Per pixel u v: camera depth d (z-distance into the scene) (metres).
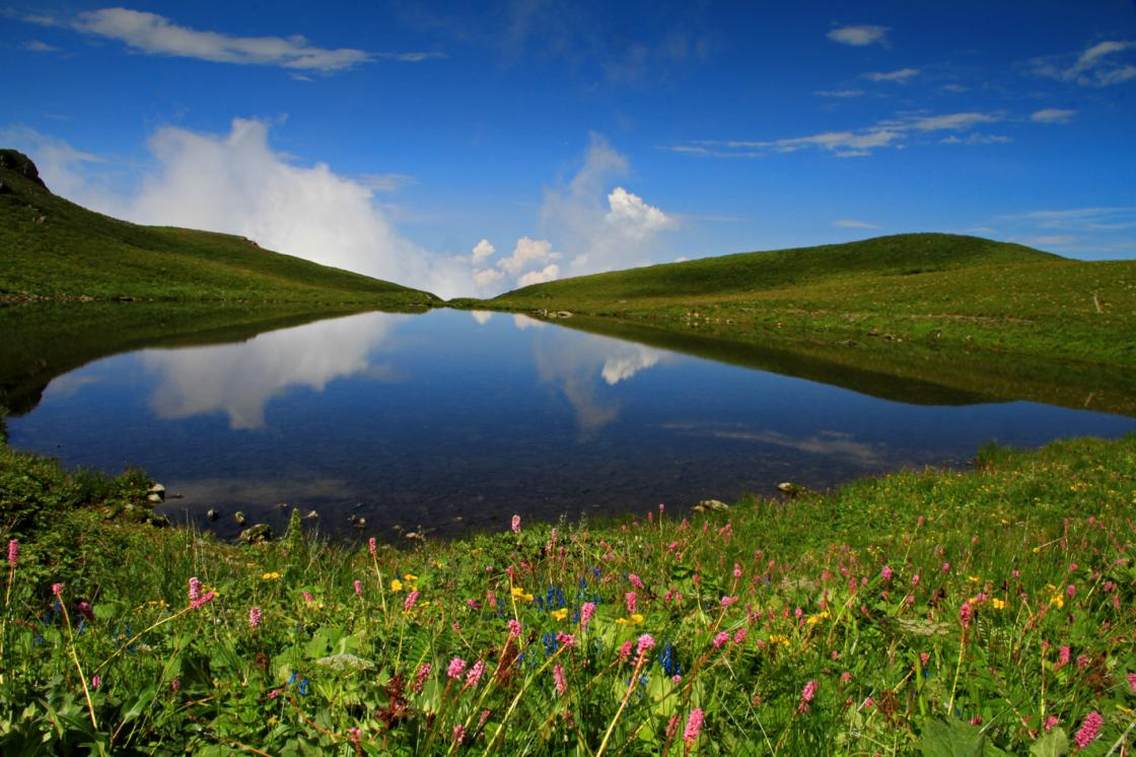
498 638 3.97
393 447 19.80
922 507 14.30
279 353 40.03
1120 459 18.30
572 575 6.62
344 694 3.10
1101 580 6.65
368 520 14.09
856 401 29.84
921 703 3.30
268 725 2.96
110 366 32.16
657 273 140.75
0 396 24.70
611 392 30.78
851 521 13.56
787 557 10.20
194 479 16.30
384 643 3.82
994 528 11.92
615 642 3.72
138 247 107.00
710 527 12.23
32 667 3.37
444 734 2.68
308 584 6.73
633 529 12.33
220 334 48.84
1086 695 3.75
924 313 61.44
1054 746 2.83
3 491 10.98
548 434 22.19
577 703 2.98
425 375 34.31
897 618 5.13
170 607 5.47
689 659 3.74
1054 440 22.25
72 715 2.76
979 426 25.83
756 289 118.06
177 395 26.16
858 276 119.12
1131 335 44.94
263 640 4.04
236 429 21.30
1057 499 14.52
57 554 8.64
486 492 16.08
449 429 22.33
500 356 43.72
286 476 16.75
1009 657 4.16
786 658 3.97
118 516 12.70
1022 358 44.28
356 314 82.62
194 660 3.62
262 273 122.38
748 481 17.95
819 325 64.19
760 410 27.47
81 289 73.44
